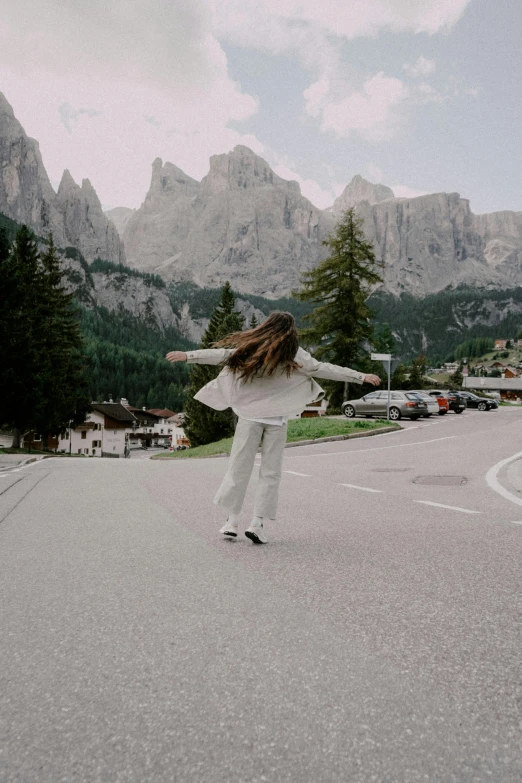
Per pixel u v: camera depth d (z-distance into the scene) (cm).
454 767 179
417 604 333
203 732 199
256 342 493
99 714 210
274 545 489
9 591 359
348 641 278
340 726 202
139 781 173
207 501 736
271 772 177
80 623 303
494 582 377
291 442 2155
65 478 1050
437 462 1294
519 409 4897
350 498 769
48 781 173
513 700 220
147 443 16100
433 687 231
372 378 514
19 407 3422
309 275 4269
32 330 4081
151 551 466
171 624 300
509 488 870
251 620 306
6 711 212
